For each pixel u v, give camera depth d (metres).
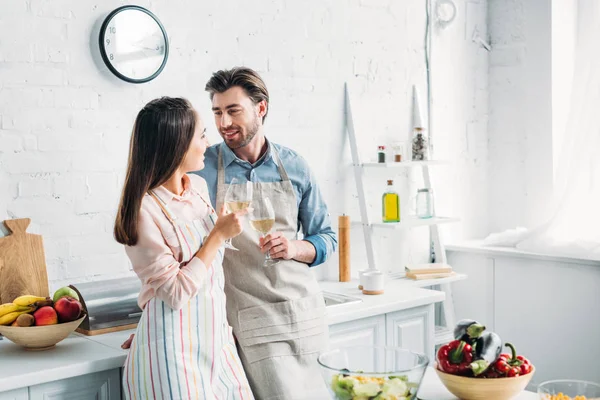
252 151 2.43
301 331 2.34
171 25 2.87
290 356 2.32
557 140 4.02
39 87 2.53
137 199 1.90
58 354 2.17
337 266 3.51
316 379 2.35
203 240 2.05
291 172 2.51
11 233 2.46
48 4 2.54
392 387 1.48
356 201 3.60
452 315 3.95
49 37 2.54
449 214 4.09
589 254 3.48
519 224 4.18
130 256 1.94
